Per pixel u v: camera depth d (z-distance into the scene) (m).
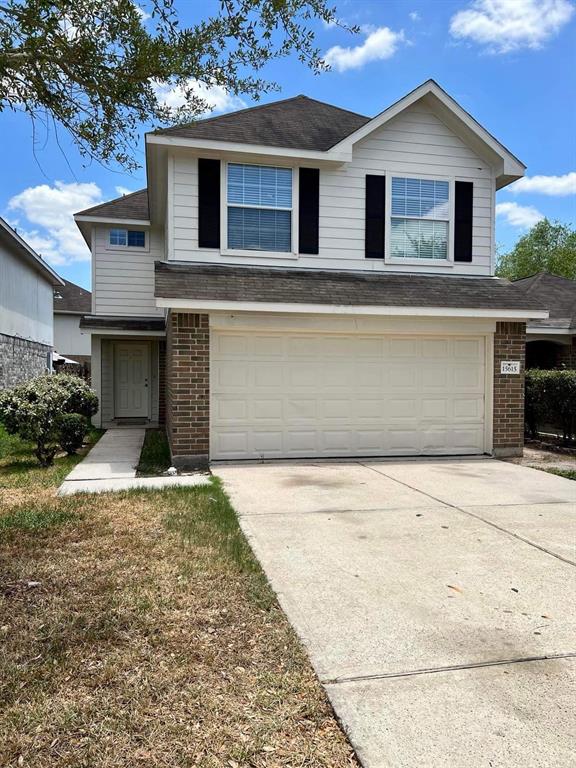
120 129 4.41
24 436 8.32
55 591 3.72
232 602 3.61
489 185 10.56
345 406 9.21
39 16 3.45
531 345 16.27
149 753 2.22
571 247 39.66
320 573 4.16
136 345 15.32
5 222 14.02
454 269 10.43
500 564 4.38
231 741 2.30
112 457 9.34
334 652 3.02
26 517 5.39
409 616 3.46
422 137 10.23
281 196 9.73
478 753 2.23
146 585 3.83
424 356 9.49
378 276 9.90
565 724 2.41
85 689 2.63
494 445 9.59
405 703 2.56
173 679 2.73
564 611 3.55
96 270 14.42
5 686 2.63
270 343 8.87
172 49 3.91
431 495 6.68
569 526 5.43
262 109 11.23
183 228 9.38
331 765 2.18
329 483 7.29
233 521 5.42
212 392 8.64
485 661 2.94
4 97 3.88
